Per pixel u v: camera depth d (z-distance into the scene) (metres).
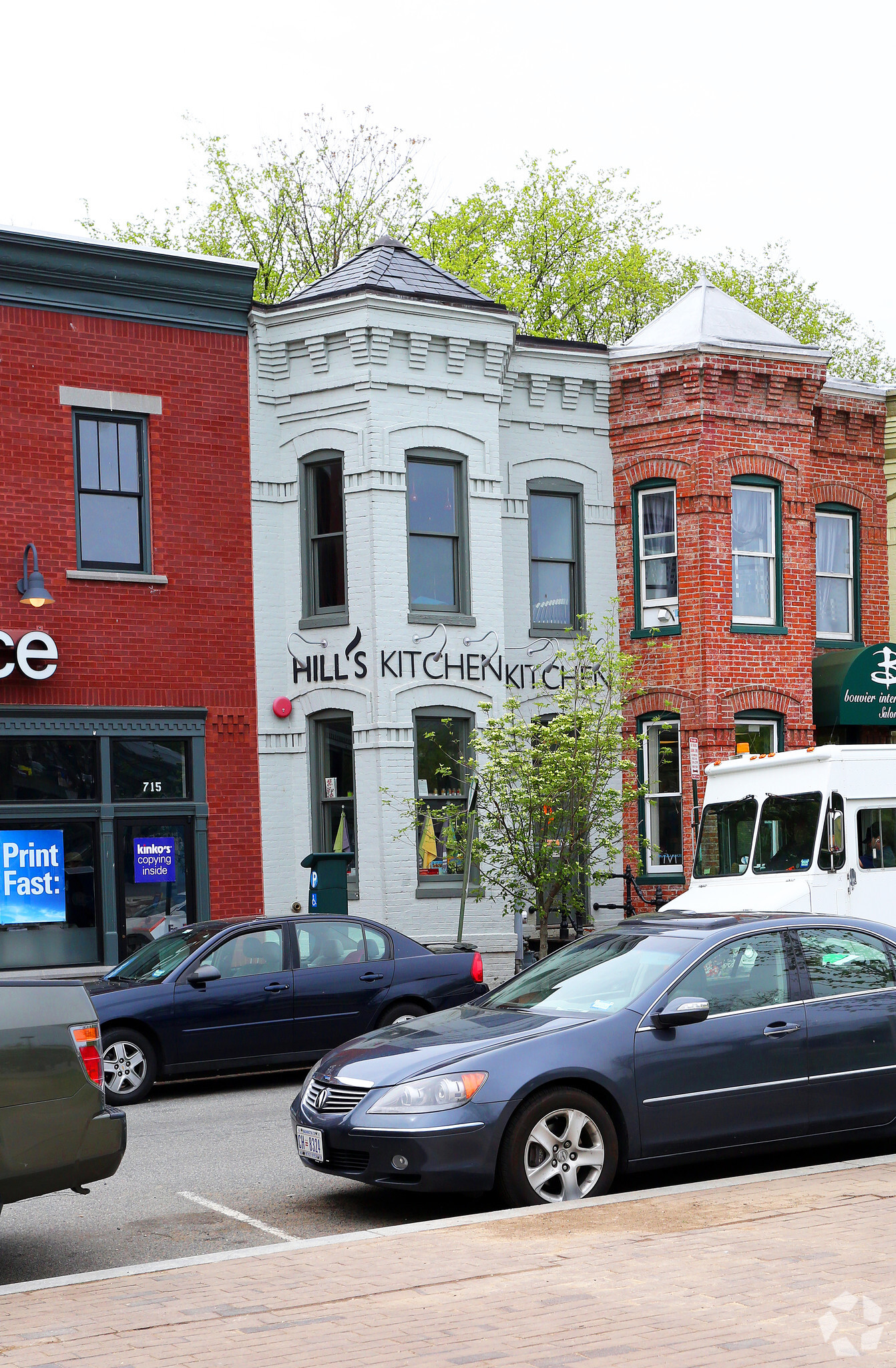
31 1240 7.86
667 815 20.48
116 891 17.58
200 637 18.38
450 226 35.72
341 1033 13.08
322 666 18.77
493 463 19.55
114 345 17.97
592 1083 7.95
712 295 21.92
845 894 14.34
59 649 17.39
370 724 18.44
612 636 20.70
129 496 18.12
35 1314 5.90
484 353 19.47
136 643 17.92
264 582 18.92
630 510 20.94
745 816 15.35
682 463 20.44
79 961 17.31
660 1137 8.06
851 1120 8.62
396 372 18.81
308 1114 8.16
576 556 20.88
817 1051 8.55
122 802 17.75
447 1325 5.50
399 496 18.77
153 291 18.17
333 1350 5.27
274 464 19.12
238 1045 12.65
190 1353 5.30
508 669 19.88
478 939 18.77
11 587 17.14
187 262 18.27
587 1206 7.36
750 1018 8.43
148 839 17.92
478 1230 6.97
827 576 22.30
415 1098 7.68
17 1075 6.92
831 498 22.16
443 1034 8.33
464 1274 6.16
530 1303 5.71
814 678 21.22
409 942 13.71
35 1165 6.92
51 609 17.39
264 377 19.11
